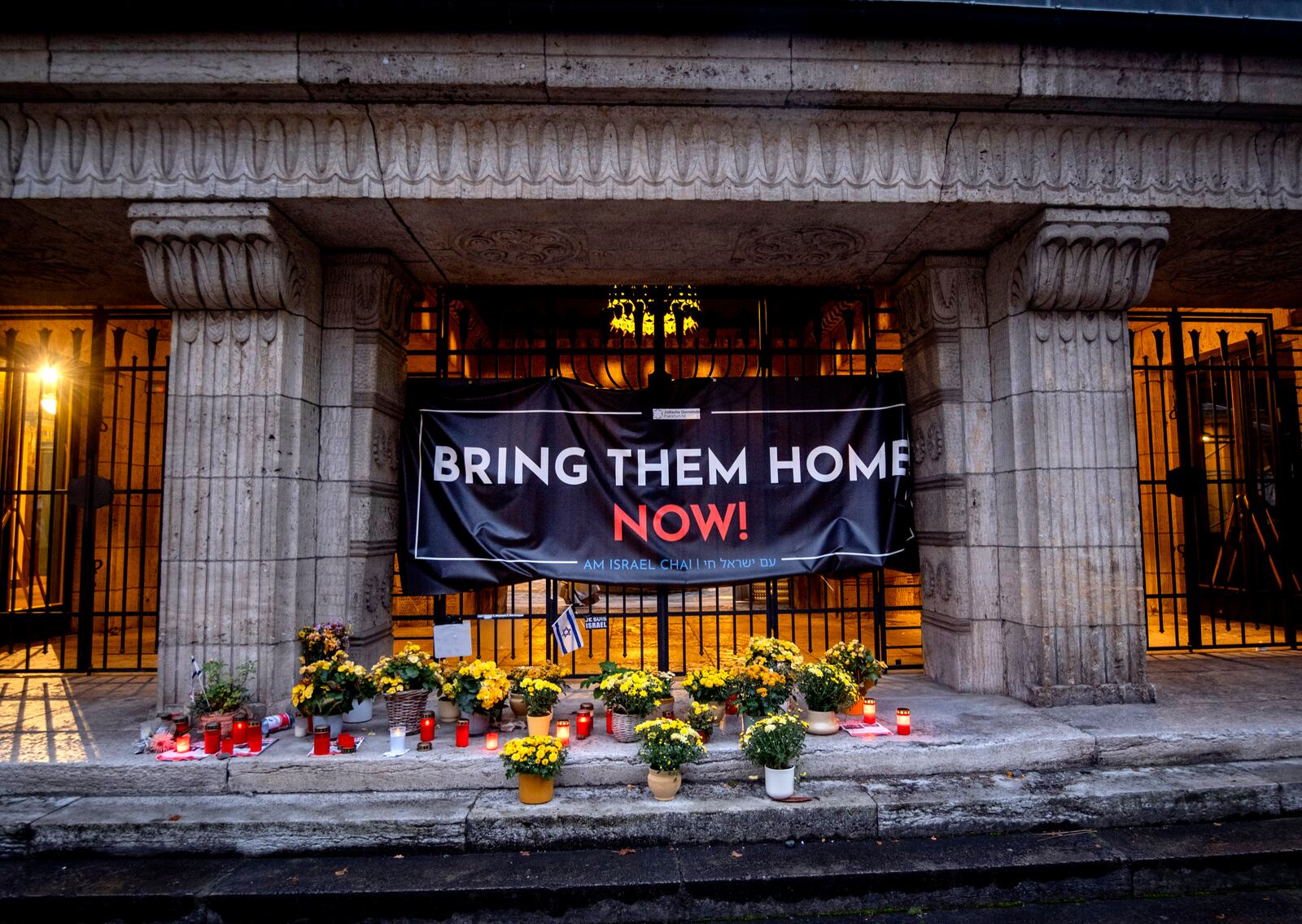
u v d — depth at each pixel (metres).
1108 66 4.39
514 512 5.70
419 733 4.56
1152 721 4.65
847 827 3.86
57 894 3.36
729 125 4.50
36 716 5.09
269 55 4.15
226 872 3.56
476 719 4.74
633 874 3.50
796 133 4.56
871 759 4.25
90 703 5.45
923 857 3.63
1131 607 5.07
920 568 5.97
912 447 6.05
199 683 4.66
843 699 4.59
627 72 4.21
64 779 4.09
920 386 5.88
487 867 3.59
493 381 5.83
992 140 4.66
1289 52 4.48
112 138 4.47
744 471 5.84
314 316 5.25
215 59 4.15
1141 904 3.49
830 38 4.27
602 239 5.19
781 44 4.24
